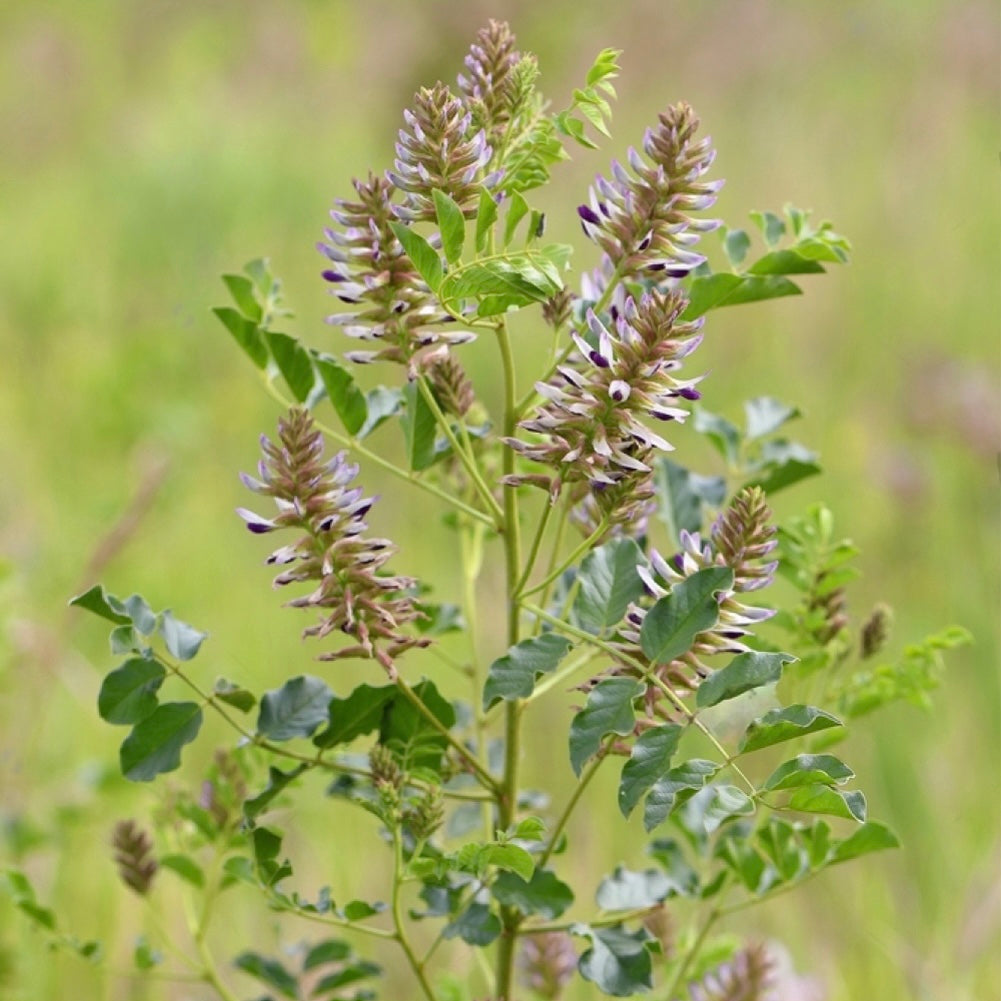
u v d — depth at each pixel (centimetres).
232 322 310
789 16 1484
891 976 499
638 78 1445
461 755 288
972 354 968
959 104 1309
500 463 334
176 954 347
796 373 947
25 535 735
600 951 276
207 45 1691
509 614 275
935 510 775
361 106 1546
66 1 1812
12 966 462
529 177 266
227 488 838
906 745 593
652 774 229
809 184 1176
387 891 538
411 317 265
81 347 1001
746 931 512
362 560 254
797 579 333
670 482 324
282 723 279
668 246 262
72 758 595
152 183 1196
